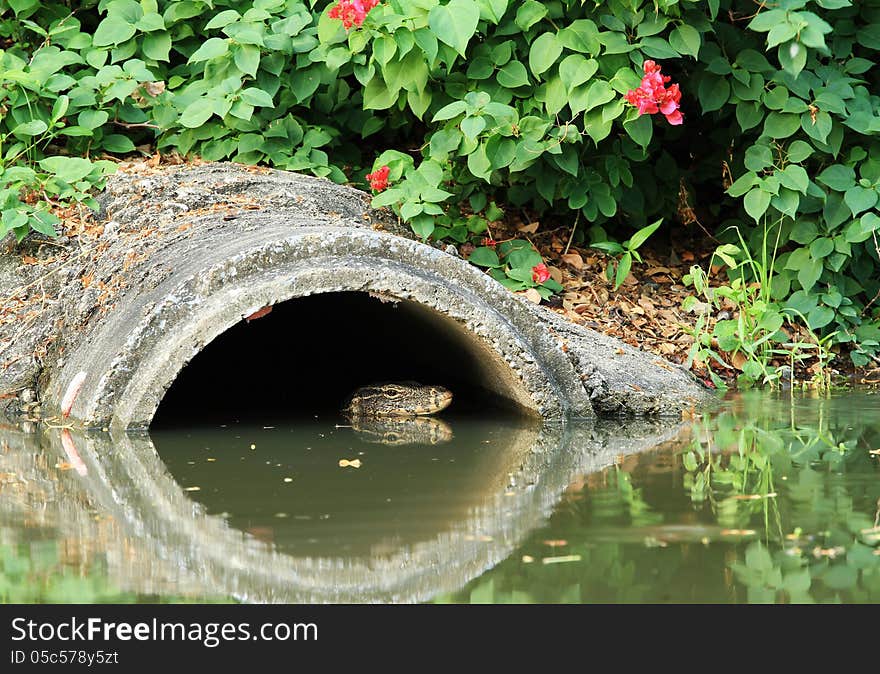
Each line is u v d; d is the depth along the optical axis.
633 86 8.07
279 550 3.98
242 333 8.84
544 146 8.20
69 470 5.38
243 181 8.30
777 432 6.27
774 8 8.09
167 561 3.87
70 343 7.14
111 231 7.91
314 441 6.20
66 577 3.70
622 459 5.59
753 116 8.40
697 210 10.09
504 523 4.29
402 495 4.80
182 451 5.86
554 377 6.75
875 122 8.09
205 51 8.66
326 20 8.47
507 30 8.46
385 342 8.44
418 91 8.41
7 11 9.84
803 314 8.49
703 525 4.21
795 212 8.33
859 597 3.44
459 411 7.34
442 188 8.98
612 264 9.09
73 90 8.91
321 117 9.59
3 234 7.54
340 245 6.39
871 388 7.93
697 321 8.33
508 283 8.57
